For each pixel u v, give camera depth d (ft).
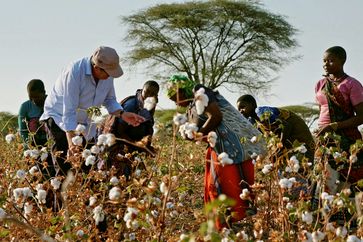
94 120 16.16
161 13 135.95
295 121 19.21
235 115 15.49
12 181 15.25
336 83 17.97
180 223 15.47
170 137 14.99
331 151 14.70
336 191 17.16
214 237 8.73
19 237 12.94
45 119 16.60
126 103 18.10
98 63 16.11
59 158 16.44
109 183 14.60
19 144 15.97
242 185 15.26
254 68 141.49
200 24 135.85
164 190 11.50
